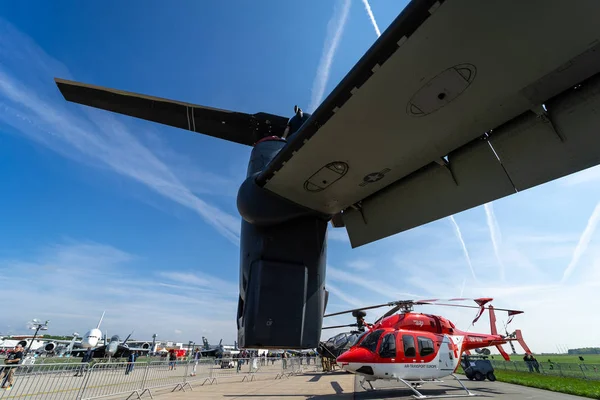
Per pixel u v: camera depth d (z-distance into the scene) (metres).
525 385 13.18
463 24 2.14
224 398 9.01
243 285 4.37
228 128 4.98
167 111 4.38
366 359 9.94
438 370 10.41
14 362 11.26
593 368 15.24
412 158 3.51
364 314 17.95
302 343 3.98
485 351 26.48
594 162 2.59
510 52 2.30
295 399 8.98
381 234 4.30
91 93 3.81
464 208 3.45
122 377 10.09
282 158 3.51
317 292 4.39
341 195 4.25
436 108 2.79
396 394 10.04
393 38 2.30
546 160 2.87
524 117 2.99
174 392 10.62
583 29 2.11
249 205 4.26
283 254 4.30
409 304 13.01
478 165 3.37
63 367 8.47
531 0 1.96
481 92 2.64
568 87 2.63
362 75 2.55
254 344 3.80
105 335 37.12
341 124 2.98
